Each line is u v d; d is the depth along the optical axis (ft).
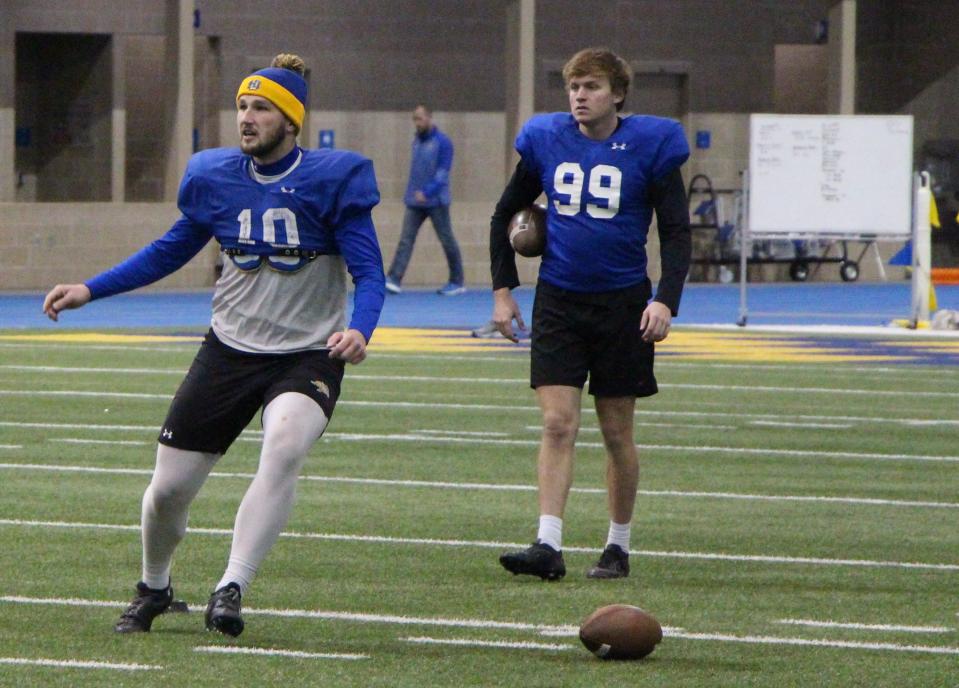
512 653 43.88
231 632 43.06
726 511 66.64
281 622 47.24
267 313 44.80
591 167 53.36
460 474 74.90
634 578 54.03
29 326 151.94
